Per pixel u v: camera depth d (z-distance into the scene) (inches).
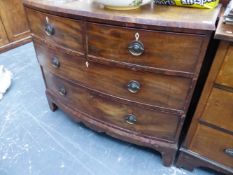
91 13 29.5
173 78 30.5
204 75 35.2
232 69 27.3
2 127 52.6
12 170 43.3
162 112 35.1
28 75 71.7
